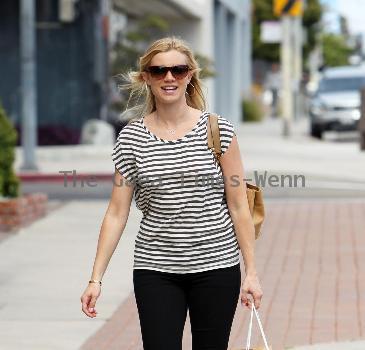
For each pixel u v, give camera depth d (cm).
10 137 2394
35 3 4444
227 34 7425
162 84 898
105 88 4550
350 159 4319
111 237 926
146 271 900
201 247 895
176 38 921
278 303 1573
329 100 5947
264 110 9150
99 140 4400
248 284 920
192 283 902
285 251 2033
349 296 1617
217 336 905
